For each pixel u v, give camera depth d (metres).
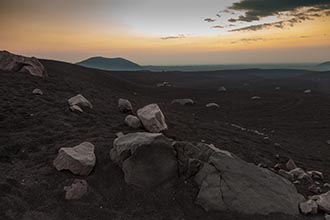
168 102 85.38
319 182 23.56
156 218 14.98
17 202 14.36
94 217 14.50
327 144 45.50
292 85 190.50
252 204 16.25
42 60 104.75
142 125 26.44
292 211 16.48
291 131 54.66
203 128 36.16
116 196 16.08
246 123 60.91
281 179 18.92
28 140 22.27
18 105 30.16
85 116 29.08
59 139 22.66
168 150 17.81
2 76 43.22
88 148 19.05
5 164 18.62
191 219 15.30
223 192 16.56
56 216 14.10
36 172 17.66
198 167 17.97
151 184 16.75
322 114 70.31
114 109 34.66
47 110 29.52
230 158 18.66
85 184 16.33
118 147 18.09
